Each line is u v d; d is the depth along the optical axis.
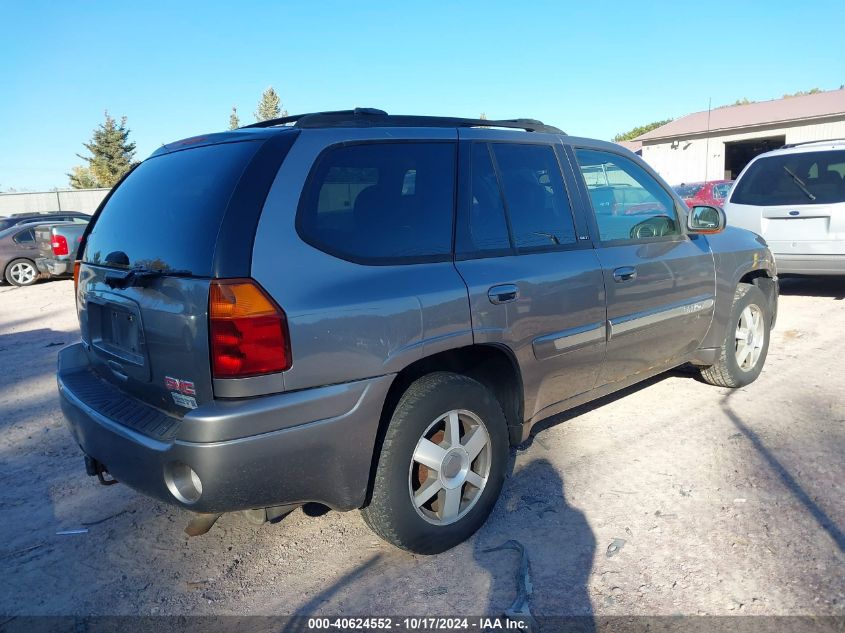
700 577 2.94
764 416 4.73
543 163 3.80
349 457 2.78
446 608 2.83
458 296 3.09
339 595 2.95
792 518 3.37
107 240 3.33
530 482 3.88
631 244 4.18
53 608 2.92
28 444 4.82
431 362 3.13
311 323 2.63
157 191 3.12
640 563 3.07
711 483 3.78
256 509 2.74
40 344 8.55
